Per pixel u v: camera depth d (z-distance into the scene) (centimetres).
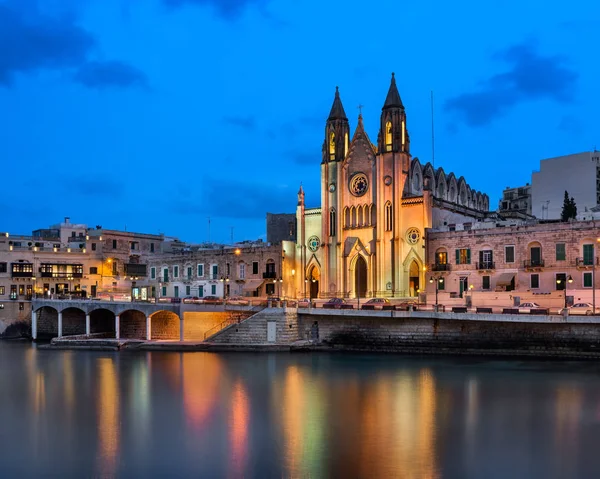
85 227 14238
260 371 5872
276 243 10906
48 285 12025
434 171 10400
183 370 6000
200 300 8494
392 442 3403
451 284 8469
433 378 5347
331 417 3991
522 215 11450
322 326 7512
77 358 7194
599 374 5381
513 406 4228
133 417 4047
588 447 3300
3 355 7644
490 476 2880
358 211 9725
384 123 9538
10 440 3522
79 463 3114
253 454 3222
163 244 13850
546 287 7762
